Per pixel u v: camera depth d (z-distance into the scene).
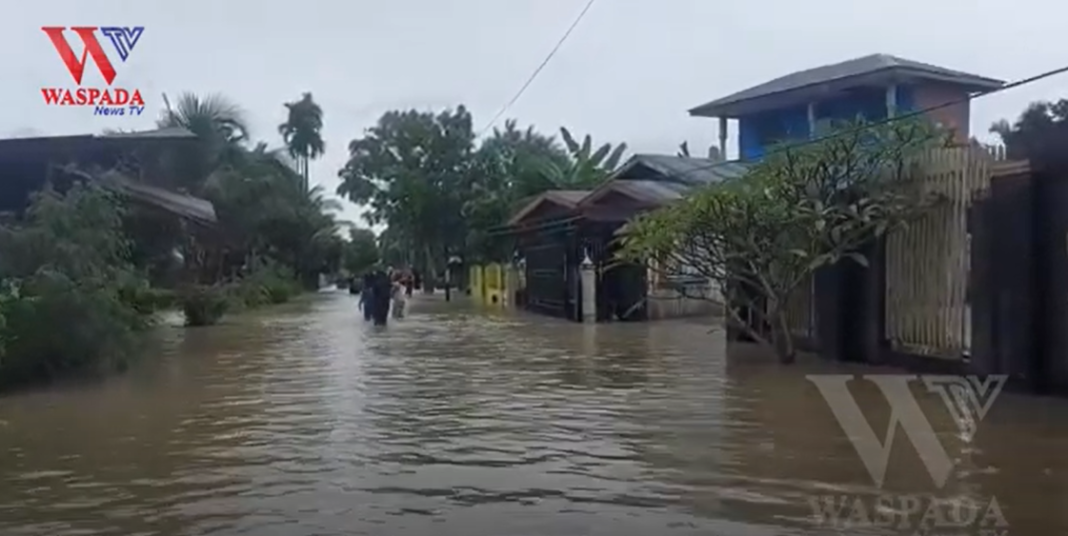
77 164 22.11
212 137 38.91
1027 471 7.13
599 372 13.47
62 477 7.34
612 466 7.46
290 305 40.25
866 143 12.91
